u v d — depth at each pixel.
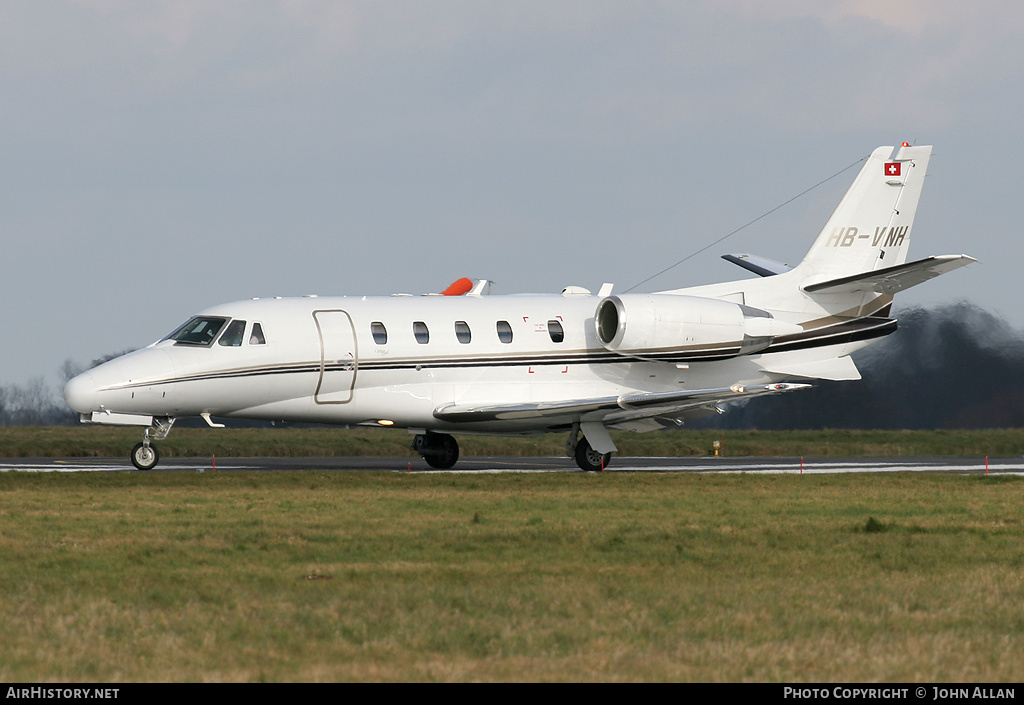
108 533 54.78
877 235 116.25
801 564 47.38
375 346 100.75
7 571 44.38
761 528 58.22
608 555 49.41
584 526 58.16
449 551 50.19
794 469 110.31
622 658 31.84
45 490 76.62
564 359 106.56
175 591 40.25
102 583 41.91
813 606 38.47
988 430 172.62
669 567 46.47
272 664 31.16
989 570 45.81
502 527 57.72
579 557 48.84
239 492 75.62
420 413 102.12
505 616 36.56
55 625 34.88
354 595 39.50
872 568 46.53
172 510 64.44
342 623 35.34
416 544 51.88
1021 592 41.16
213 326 99.00
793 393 186.75
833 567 46.69
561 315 107.88
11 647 32.56
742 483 85.69
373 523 58.94
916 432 166.75
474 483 83.56
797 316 113.94
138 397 95.88
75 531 55.41
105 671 30.42
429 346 102.31
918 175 117.19
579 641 33.59
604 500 71.50
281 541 52.44
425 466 111.88
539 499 71.88
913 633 35.06
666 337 106.62
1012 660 32.06
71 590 40.47
